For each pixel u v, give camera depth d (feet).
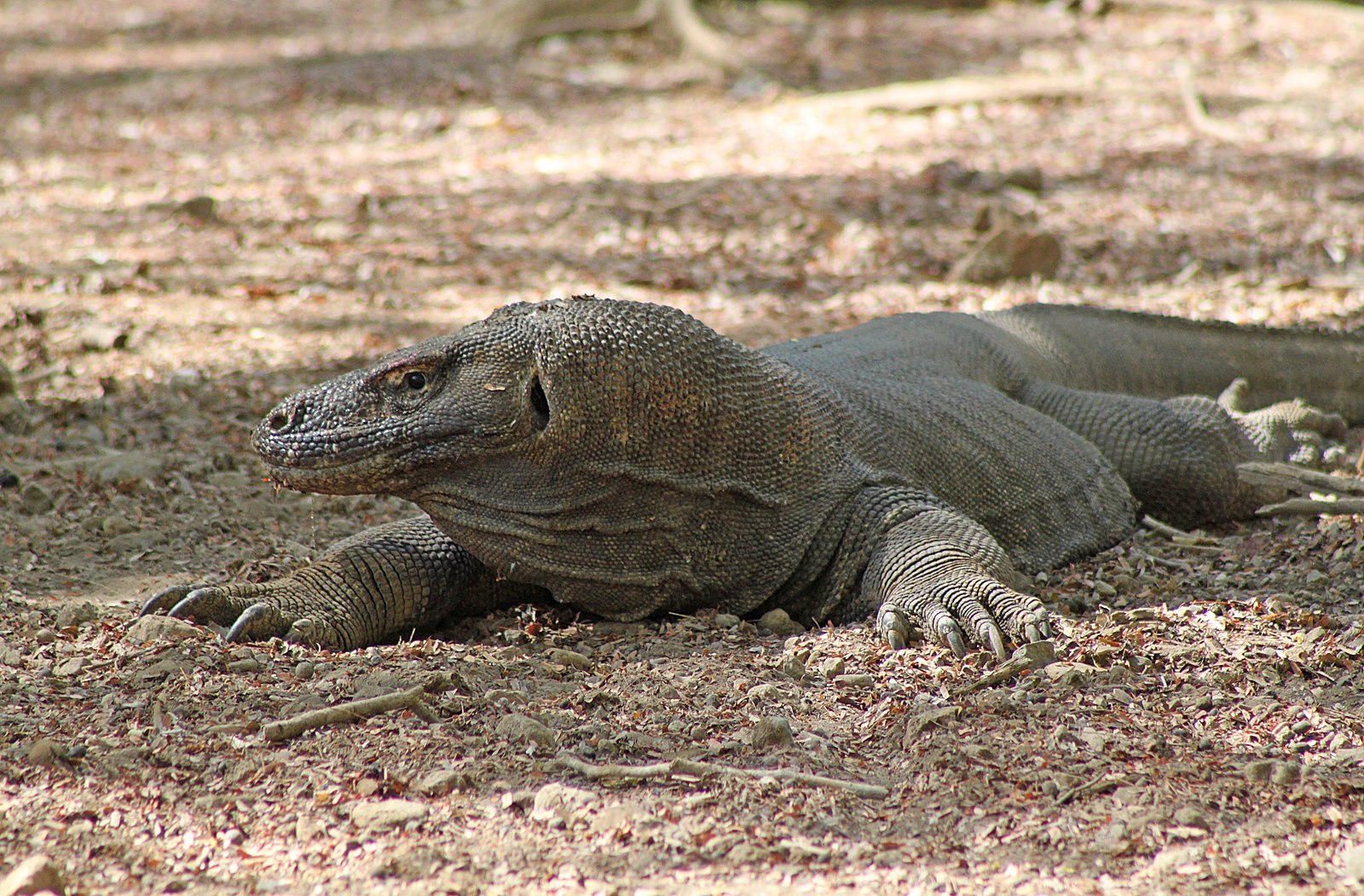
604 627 30.40
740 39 118.11
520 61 115.44
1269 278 61.52
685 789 22.40
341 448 28.40
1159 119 90.84
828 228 70.33
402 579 30.60
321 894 19.43
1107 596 32.32
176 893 19.43
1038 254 62.44
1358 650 26.86
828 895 19.36
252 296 61.36
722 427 29.58
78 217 76.74
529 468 28.68
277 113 104.47
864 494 31.63
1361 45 106.01
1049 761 22.86
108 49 137.08
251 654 27.27
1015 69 105.70
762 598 30.86
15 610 30.40
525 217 74.84
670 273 64.54
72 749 23.15
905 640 28.35
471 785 22.34
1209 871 19.66
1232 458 38.14
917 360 37.83
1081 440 37.70
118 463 41.01
